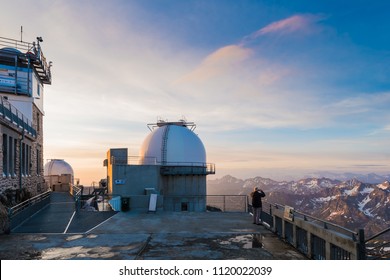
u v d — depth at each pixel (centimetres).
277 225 1128
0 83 2444
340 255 695
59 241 1002
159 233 1127
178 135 4078
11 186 1842
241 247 926
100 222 1373
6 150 1791
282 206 1077
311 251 823
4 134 1758
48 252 869
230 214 1633
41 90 3027
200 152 4178
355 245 610
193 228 1229
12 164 1894
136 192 3086
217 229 1208
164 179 3862
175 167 3834
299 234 920
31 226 1276
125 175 3083
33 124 2652
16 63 2509
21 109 2511
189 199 3853
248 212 1706
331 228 758
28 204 1560
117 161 3147
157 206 1780
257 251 881
